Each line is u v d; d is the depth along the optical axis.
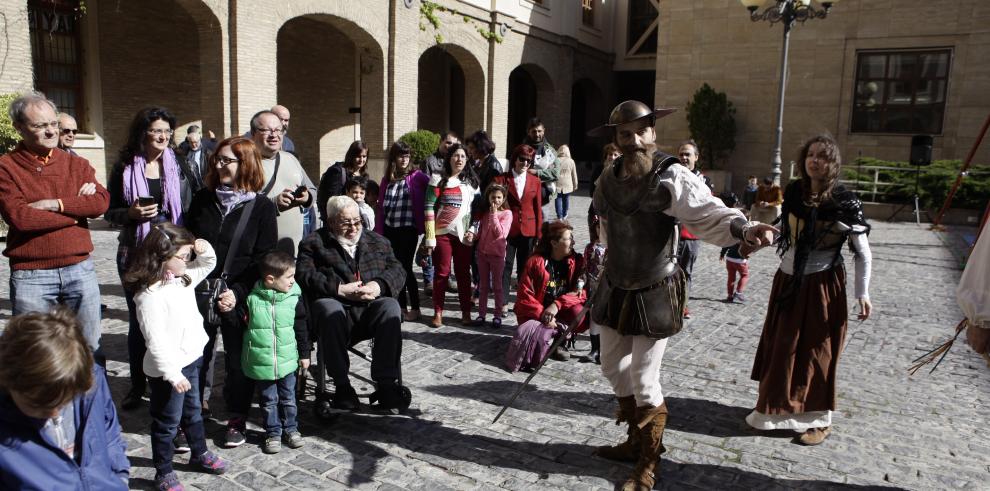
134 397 4.25
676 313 3.34
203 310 3.78
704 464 3.74
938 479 3.60
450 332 6.28
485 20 20.28
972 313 2.62
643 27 27.64
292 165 4.71
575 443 3.98
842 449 3.95
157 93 14.70
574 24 25.28
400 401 4.27
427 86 23.27
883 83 19.05
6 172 3.53
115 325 6.01
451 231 6.33
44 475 1.92
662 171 3.13
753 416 4.16
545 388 4.89
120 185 4.20
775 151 12.47
